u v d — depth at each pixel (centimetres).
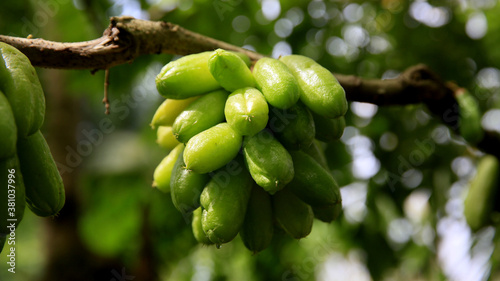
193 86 64
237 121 61
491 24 115
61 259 146
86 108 153
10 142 55
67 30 105
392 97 77
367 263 110
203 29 106
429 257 105
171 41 69
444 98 80
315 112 64
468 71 112
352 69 112
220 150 62
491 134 82
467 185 105
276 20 111
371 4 111
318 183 64
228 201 62
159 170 69
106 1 99
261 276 119
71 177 144
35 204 60
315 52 112
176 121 64
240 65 63
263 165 61
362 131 109
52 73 145
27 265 221
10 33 107
